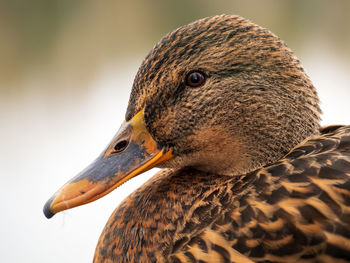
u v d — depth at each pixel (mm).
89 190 1416
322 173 1387
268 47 1413
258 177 1397
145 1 3738
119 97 2631
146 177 1856
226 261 1386
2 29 3469
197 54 1413
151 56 1420
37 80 2977
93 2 3721
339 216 1377
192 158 1424
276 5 3721
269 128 1417
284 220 1383
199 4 3695
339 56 2961
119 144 1424
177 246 1399
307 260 1378
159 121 1421
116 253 1417
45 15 3580
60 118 2426
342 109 2203
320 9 3703
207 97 1416
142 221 1413
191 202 1408
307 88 1421
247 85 1414
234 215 1392
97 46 3467
